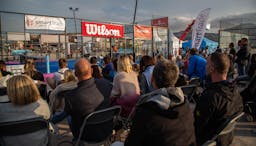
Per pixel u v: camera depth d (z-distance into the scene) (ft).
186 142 5.12
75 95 8.18
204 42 56.29
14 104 7.03
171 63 5.73
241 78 18.84
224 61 6.98
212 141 5.83
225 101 6.64
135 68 16.81
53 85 16.44
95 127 8.35
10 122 6.66
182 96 5.33
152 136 4.91
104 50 38.11
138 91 11.31
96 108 8.35
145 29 35.22
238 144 11.75
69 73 12.35
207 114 6.64
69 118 10.30
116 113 9.08
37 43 36.24
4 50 31.86
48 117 7.77
